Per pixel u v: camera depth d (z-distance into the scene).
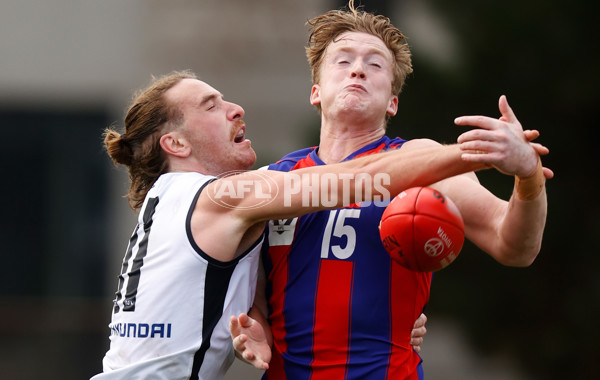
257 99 52.75
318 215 15.29
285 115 52.44
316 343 14.85
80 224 54.16
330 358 14.77
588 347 32.66
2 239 54.03
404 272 14.84
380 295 14.76
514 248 13.62
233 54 53.31
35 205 54.34
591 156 33.22
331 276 14.93
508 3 32.62
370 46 16.00
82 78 54.59
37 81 54.66
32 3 54.91
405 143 15.81
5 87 54.56
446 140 32.66
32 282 53.75
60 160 54.59
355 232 14.99
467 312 32.94
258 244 15.20
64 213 54.25
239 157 16.45
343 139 16.06
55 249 54.06
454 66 32.94
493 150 12.50
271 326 15.59
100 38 54.72
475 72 32.84
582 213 33.12
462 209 14.36
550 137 33.00
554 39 32.31
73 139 54.66
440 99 32.84
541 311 33.31
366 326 14.69
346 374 14.62
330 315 14.78
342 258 14.95
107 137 16.89
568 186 33.38
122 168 53.91
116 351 15.09
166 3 54.19
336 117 15.91
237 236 14.64
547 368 33.38
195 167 16.33
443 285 32.84
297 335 15.04
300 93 52.72
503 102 12.88
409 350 15.03
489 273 33.00
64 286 53.62
